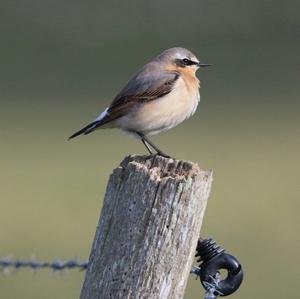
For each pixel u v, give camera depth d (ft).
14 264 25.67
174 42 97.50
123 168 18.70
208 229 48.29
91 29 100.42
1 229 48.14
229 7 101.60
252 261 42.63
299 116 76.23
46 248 44.52
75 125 74.28
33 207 53.06
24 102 82.43
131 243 18.51
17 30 99.76
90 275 18.80
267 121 74.95
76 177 60.13
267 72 89.81
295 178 59.31
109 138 72.13
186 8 101.71
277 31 98.73
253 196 55.06
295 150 66.23
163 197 18.44
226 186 57.52
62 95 84.58
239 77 88.48
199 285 39.29
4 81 88.63
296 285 39.22
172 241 18.47
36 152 67.21
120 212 18.58
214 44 97.04
